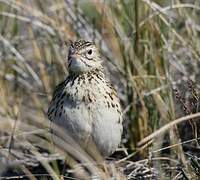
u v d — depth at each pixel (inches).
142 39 530.3
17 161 514.9
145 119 520.1
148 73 530.3
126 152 511.8
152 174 476.1
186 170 453.7
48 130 497.7
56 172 475.5
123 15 559.2
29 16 596.7
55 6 590.2
